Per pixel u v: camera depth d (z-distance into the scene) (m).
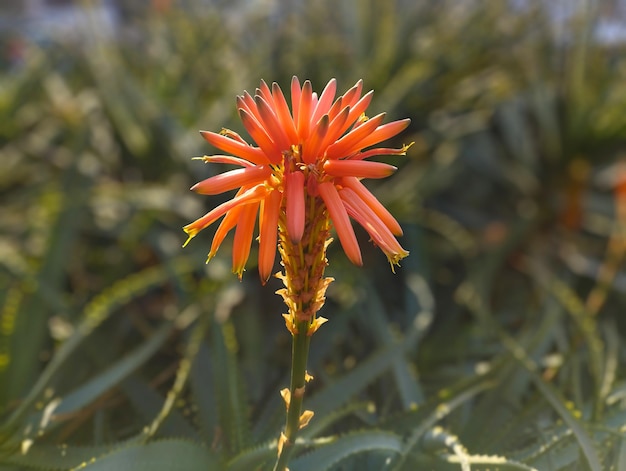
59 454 0.37
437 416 0.38
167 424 0.40
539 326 0.55
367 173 0.20
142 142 0.74
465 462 0.32
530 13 0.93
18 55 1.14
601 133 0.75
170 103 0.81
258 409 0.45
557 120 0.80
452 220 0.74
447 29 0.92
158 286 0.62
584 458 0.34
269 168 0.21
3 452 0.37
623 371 0.52
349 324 0.57
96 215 0.68
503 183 0.78
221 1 1.02
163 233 0.65
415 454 0.36
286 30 0.84
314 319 0.23
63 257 0.57
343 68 0.85
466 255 0.66
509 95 0.83
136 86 0.76
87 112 0.75
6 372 0.44
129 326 0.56
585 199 0.75
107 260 0.65
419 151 0.75
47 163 0.78
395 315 0.61
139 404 0.43
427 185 0.68
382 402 0.47
